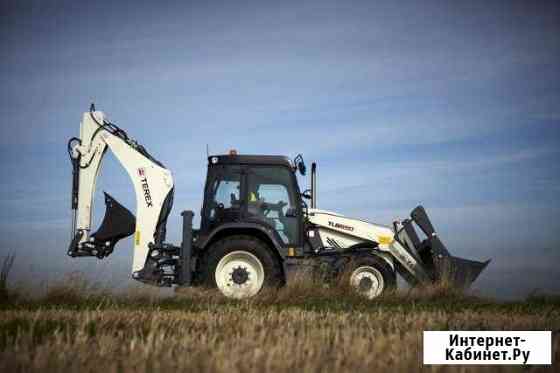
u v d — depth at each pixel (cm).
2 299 946
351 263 1166
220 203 1142
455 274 1227
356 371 388
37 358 399
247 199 1138
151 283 1145
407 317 711
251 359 401
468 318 726
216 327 595
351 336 508
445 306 1005
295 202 1141
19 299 956
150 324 594
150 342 444
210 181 1153
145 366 386
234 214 1132
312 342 471
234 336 529
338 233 1263
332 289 1098
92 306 873
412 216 1268
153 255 1156
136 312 704
